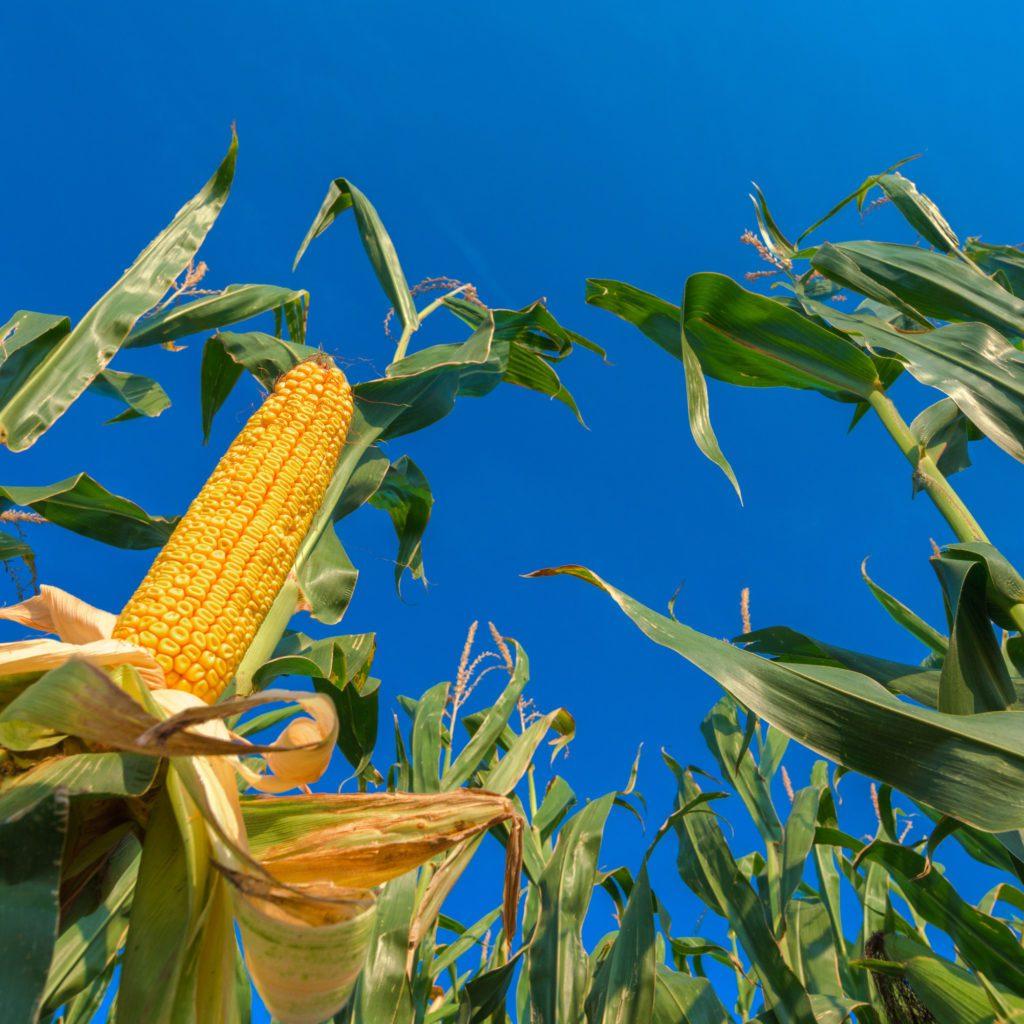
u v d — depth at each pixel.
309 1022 1.40
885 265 4.28
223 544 2.13
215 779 1.60
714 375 4.37
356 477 3.66
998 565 2.86
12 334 2.99
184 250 3.37
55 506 3.91
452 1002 4.71
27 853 1.25
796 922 3.93
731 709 4.63
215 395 4.21
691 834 3.78
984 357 3.54
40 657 1.68
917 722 2.04
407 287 4.54
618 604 2.45
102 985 3.41
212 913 1.51
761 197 4.83
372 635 3.88
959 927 3.04
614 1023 3.06
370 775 4.05
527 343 5.30
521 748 3.86
